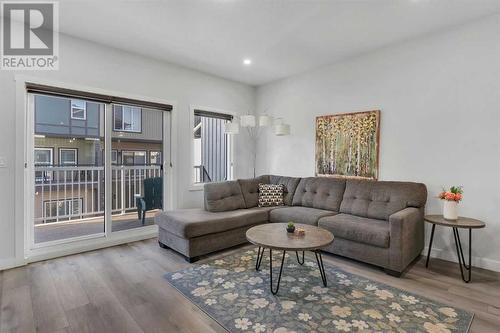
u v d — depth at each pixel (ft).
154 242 12.15
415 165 10.88
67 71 10.39
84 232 12.55
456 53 9.77
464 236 9.72
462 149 9.70
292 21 9.45
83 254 10.52
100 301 6.95
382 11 8.77
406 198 10.11
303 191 13.42
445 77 10.05
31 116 9.81
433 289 7.63
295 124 15.57
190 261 9.66
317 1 8.23
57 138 12.95
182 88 14.10
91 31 10.18
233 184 13.24
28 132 9.72
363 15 9.03
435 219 8.87
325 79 14.03
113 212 14.40
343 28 9.98
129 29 10.05
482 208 9.29
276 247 6.93
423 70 10.59
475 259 9.43
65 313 6.40
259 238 7.68
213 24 9.70
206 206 12.12
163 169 13.70
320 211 11.69
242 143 17.28
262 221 12.27
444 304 6.79
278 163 16.56
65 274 8.62
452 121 9.91
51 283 7.97
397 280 8.22
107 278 8.32
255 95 17.89
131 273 8.68
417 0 8.14
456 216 8.79
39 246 9.89
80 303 6.86
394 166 11.48
